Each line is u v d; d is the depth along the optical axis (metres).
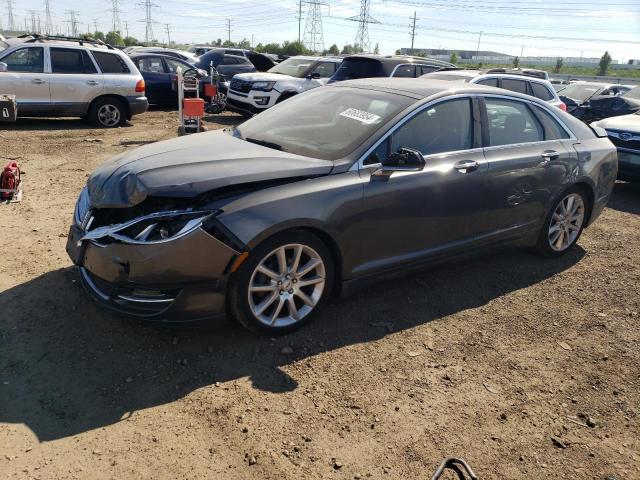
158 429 2.76
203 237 3.15
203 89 14.88
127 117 12.12
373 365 3.43
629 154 8.22
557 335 3.98
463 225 4.38
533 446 2.85
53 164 7.96
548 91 10.21
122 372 3.17
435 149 4.20
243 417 2.88
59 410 2.84
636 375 3.54
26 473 2.44
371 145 3.85
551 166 4.91
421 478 2.58
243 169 3.46
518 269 5.09
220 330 3.65
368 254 3.87
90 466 2.51
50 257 4.53
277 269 3.53
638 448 2.90
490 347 3.76
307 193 3.48
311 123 4.29
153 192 3.20
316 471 2.57
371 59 11.72
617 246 5.91
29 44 10.93
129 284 3.20
